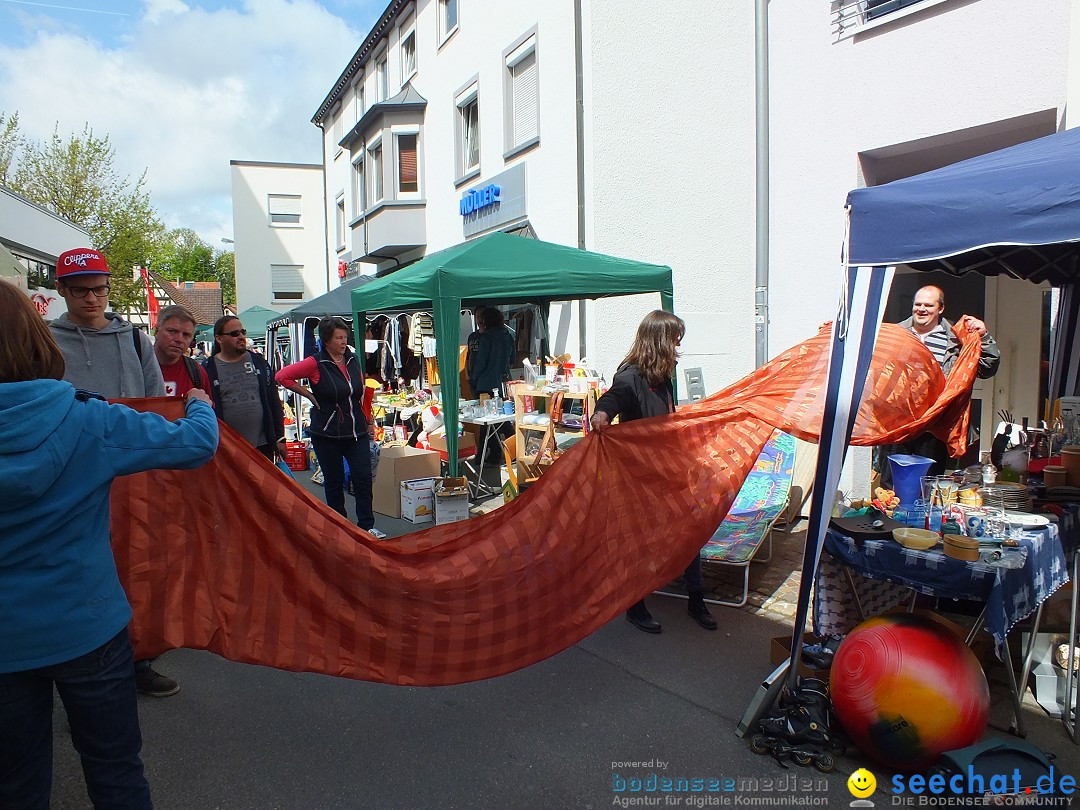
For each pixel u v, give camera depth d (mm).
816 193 6594
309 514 2660
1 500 1522
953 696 2430
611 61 8016
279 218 27516
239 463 2635
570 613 3057
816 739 2695
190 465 1879
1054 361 4957
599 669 3461
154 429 1814
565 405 7109
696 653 3643
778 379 3742
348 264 18906
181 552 2586
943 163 6398
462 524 3047
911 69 5848
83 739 1767
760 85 6645
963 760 2316
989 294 6359
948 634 2641
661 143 8312
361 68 17781
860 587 3510
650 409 3775
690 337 8539
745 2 8680
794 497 5859
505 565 2902
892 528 3084
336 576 2660
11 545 1578
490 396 8734
